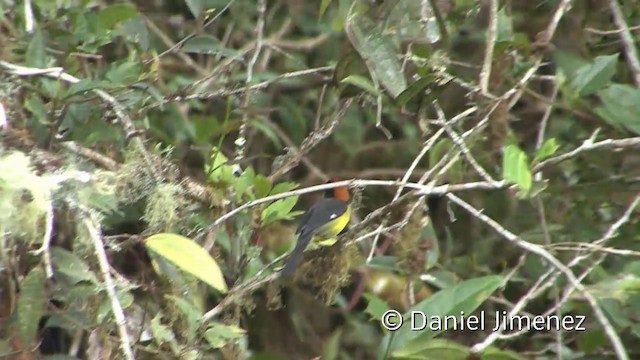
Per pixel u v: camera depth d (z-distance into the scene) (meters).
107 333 5.61
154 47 8.79
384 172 9.70
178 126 8.41
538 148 7.16
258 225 6.78
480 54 8.47
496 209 8.30
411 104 6.70
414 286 7.48
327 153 10.04
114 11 7.06
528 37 8.18
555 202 8.05
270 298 7.05
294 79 9.40
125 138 6.35
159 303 6.16
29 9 6.27
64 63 7.01
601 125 7.75
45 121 6.02
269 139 9.77
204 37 7.70
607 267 7.78
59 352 6.71
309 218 7.34
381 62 6.69
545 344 7.87
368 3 7.40
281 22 10.04
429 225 7.27
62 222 6.02
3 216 5.08
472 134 6.80
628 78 8.19
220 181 6.69
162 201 5.88
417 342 5.73
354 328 8.82
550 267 6.43
